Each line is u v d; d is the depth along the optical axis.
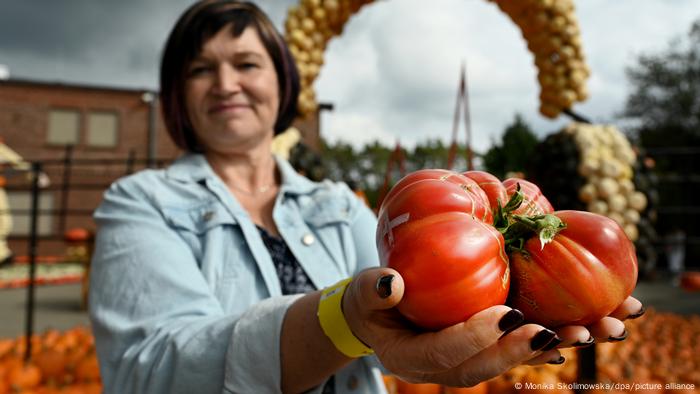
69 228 21.67
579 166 2.99
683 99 23.38
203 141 1.65
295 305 1.00
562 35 3.18
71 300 9.34
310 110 3.29
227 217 1.42
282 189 1.59
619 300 0.82
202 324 1.13
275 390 1.01
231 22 1.56
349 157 40.72
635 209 3.04
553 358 0.77
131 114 22.80
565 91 3.19
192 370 1.06
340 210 1.59
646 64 24.94
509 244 0.85
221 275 1.38
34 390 2.97
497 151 3.78
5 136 21.70
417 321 0.78
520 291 0.83
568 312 0.81
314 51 3.23
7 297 9.85
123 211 1.38
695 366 3.85
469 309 0.76
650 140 23.17
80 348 3.41
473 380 0.74
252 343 1.01
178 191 1.46
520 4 3.22
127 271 1.26
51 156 22.12
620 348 3.89
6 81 21.64
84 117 22.41
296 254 1.47
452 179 0.91
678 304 8.26
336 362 0.96
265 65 1.61
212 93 1.56
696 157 15.60
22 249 21.42
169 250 1.30
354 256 1.58
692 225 14.02
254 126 1.60
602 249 0.82
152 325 1.18
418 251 0.77
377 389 1.41
